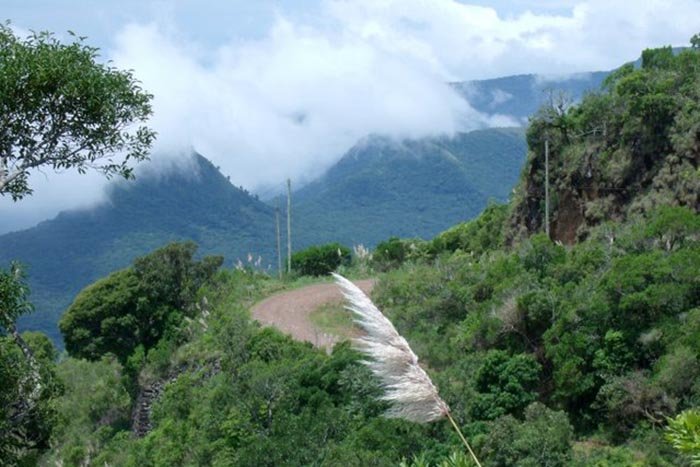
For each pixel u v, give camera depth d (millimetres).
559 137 51750
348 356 32500
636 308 31344
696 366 28500
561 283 36656
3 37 12734
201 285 56594
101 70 13188
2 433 13273
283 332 45062
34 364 13148
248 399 32781
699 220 35906
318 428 27625
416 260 62875
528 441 25297
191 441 33594
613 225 41656
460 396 28922
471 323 36594
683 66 47469
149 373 48188
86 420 46219
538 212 52312
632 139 45812
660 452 26766
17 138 12977
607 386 29812
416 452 25047
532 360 30750
